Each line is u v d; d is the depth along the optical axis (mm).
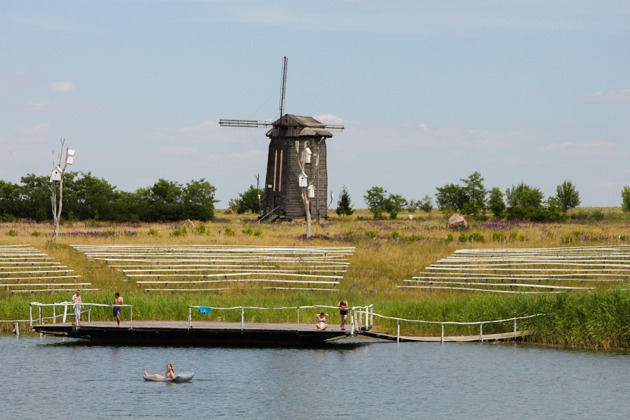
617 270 84062
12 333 71500
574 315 64125
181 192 178625
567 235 117375
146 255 98062
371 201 197000
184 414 45938
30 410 46719
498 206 161375
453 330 69062
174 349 63719
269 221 164375
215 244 111000
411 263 96938
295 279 89938
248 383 52906
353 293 82000
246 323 68812
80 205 168750
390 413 46375
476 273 89500
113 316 72188
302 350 63469
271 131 169000
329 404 48125
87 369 56375
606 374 54344
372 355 61250
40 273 88750
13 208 168750
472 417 45656
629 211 176000
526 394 50000
